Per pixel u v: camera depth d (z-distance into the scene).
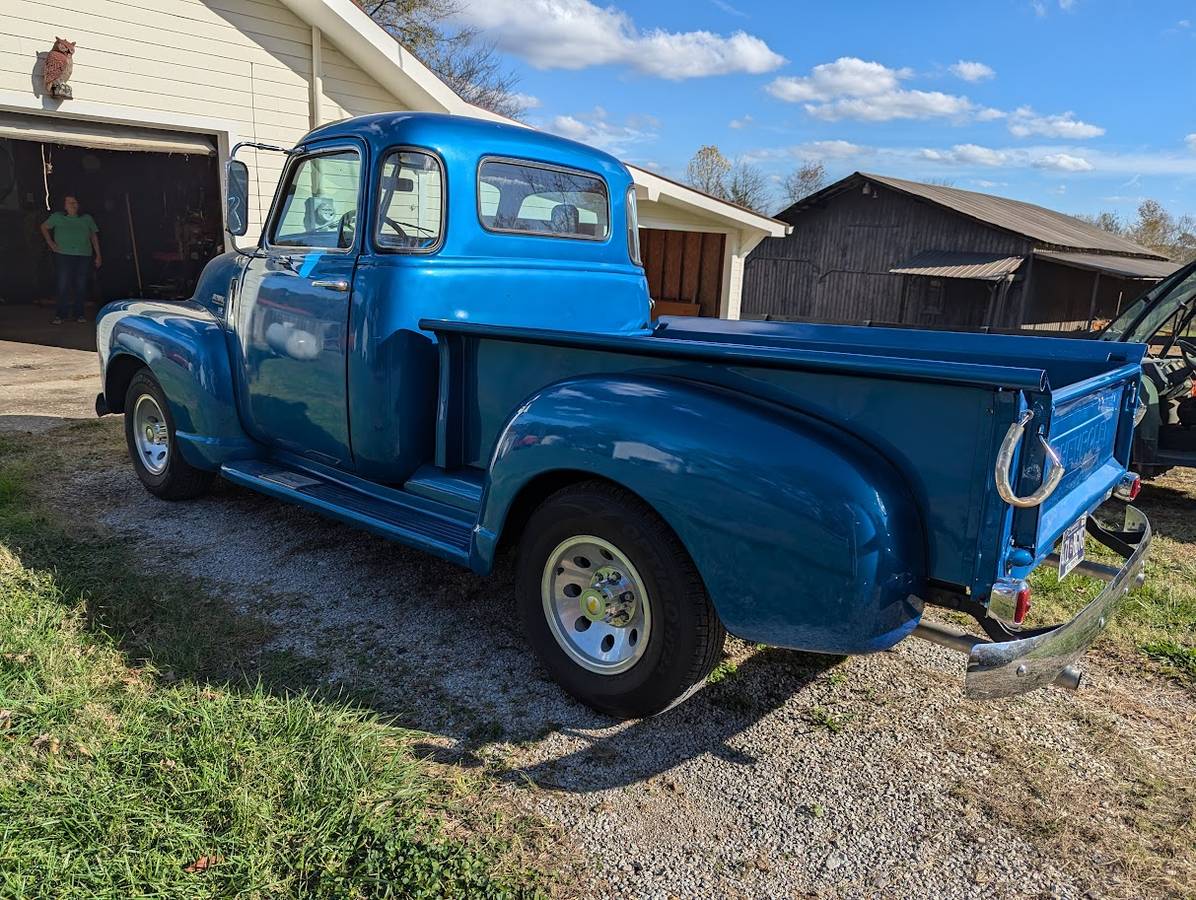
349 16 9.62
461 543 3.36
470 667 3.30
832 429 2.49
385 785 2.52
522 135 4.09
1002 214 29.72
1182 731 3.06
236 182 4.31
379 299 3.57
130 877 2.09
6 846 2.16
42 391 8.34
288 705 2.85
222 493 5.22
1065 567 2.88
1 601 3.52
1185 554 4.94
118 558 4.15
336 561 4.23
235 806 2.36
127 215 15.25
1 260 15.81
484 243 3.89
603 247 4.58
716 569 2.54
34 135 8.48
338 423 3.84
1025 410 2.17
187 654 3.24
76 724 2.72
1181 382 5.90
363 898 2.12
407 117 3.69
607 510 2.79
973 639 2.43
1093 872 2.35
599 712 3.01
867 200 28.81
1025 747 2.93
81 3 8.53
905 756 2.86
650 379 2.82
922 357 3.98
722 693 3.21
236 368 4.45
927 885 2.29
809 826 2.50
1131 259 31.33
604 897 2.20
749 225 13.99
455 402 3.56
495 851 2.33
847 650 2.42
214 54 9.47
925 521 2.39
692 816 2.52
